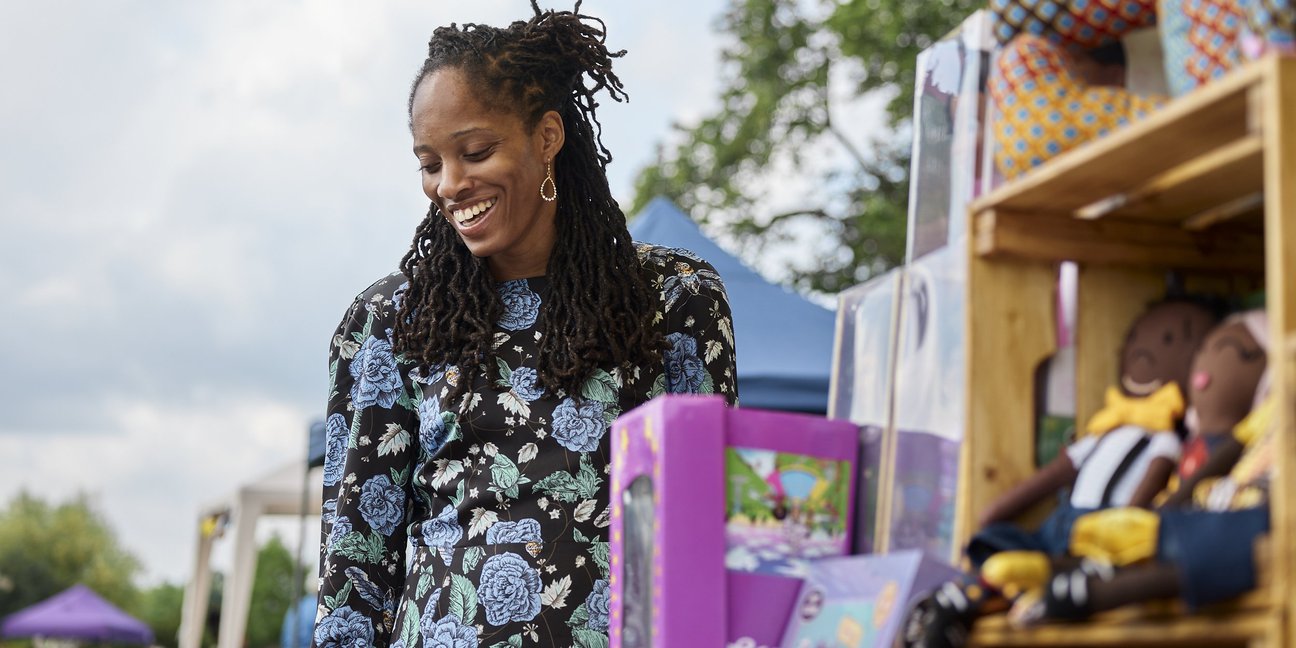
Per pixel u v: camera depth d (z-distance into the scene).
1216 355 1.18
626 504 1.56
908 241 1.59
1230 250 1.38
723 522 1.46
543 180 1.98
